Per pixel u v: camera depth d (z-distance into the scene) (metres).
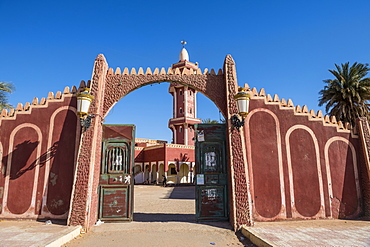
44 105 8.57
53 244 5.48
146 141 43.62
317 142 8.79
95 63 8.52
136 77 8.81
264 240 5.66
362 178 8.77
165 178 32.06
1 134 8.42
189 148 34.97
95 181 7.82
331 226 7.26
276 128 8.70
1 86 16.17
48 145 8.30
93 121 7.95
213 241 6.29
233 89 8.46
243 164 7.75
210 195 8.18
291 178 8.41
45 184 8.07
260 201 8.14
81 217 7.15
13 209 7.96
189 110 38.28
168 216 9.37
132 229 7.24
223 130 8.57
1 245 5.27
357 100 19.53
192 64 35.31
